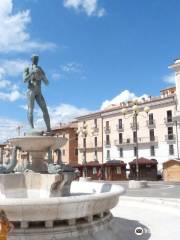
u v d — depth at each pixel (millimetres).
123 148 58312
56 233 6527
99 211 7379
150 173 47969
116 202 8164
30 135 10141
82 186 12148
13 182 9281
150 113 54812
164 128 52656
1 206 6215
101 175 50969
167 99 52406
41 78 10859
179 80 50219
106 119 62062
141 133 55875
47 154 10883
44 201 6293
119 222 9695
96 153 63156
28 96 10742
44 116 10859
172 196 19469
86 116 66125
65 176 9039
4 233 5070
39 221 6633
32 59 10914
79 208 6730
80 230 6859
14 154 10367
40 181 9398
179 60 50375
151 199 13992
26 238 6367
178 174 41969
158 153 53188
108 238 7297
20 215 6348
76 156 68500
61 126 75000
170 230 8594
